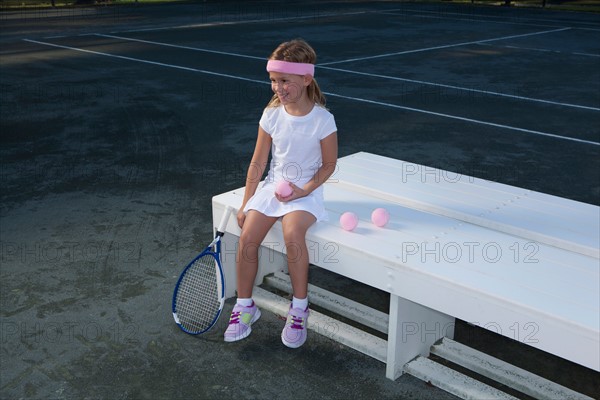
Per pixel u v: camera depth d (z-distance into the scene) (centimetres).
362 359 303
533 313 233
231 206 330
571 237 297
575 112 841
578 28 1928
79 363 296
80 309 340
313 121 307
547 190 546
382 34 1666
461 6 2734
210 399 273
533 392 267
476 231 305
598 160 635
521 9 2641
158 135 698
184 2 2750
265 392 278
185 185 540
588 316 228
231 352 307
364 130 729
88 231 440
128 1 2716
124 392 277
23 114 784
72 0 2619
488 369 282
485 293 244
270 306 336
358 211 330
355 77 1057
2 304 343
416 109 837
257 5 2638
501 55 1334
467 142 689
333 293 350
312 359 303
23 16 2119
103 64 1154
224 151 641
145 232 439
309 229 305
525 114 823
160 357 301
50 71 1083
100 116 780
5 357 298
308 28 1773
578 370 301
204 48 1369
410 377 290
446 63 1219
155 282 369
